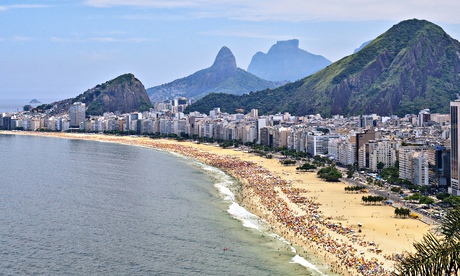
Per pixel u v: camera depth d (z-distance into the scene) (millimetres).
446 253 65562
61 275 197000
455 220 68125
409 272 68000
